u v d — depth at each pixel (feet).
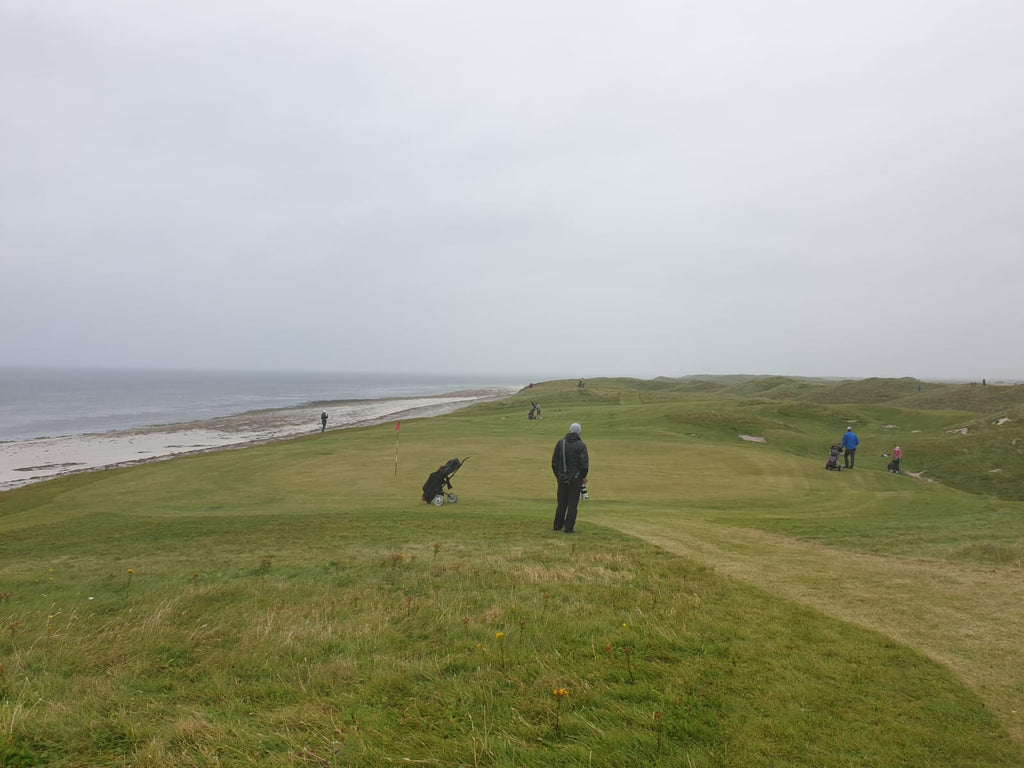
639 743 11.86
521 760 11.18
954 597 22.74
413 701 13.61
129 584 25.81
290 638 17.57
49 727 12.04
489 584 23.88
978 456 98.17
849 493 62.18
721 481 69.36
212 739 11.72
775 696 14.05
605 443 99.96
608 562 27.89
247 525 43.91
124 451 146.82
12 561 34.35
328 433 142.41
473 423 145.18
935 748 12.09
